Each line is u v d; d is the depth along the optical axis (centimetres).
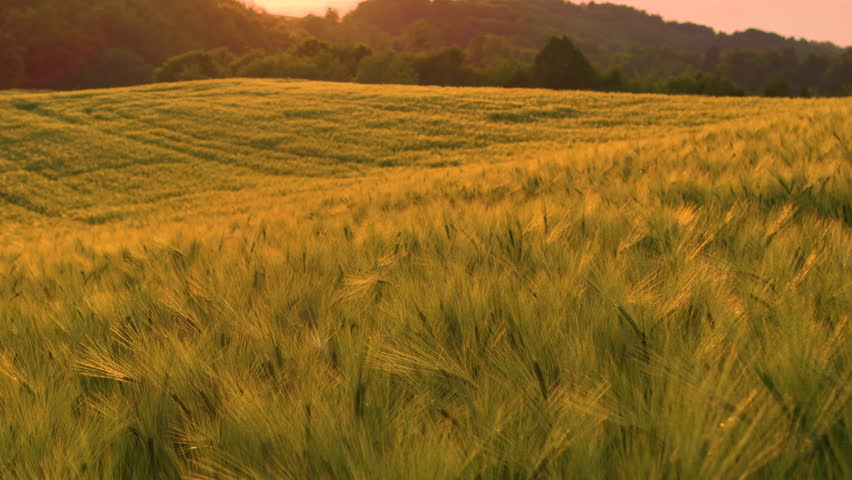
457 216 340
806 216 238
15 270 382
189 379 137
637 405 94
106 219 2212
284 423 106
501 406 100
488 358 126
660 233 229
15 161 2978
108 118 3738
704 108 3077
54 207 2388
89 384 154
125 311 205
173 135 3359
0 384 139
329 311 179
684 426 82
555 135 2828
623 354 122
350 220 438
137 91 4694
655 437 85
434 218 347
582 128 2927
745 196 315
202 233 473
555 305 146
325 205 1005
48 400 134
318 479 93
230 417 113
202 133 3378
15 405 131
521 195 443
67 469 107
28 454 114
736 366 98
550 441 89
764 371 94
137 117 3738
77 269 345
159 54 14838
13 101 4206
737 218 244
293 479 93
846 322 108
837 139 458
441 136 3020
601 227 252
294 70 9738
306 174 2680
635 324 127
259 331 159
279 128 3384
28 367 157
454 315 154
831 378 88
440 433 99
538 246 217
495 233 260
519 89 4366
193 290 211
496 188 552
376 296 193
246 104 3981
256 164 2867
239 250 323
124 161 2956
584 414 92
